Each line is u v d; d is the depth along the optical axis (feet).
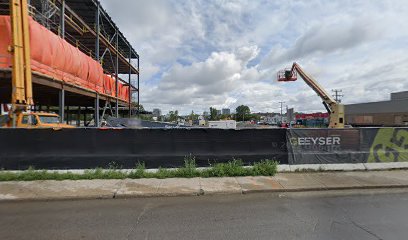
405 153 30.53
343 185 22.99
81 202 19.04
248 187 22.21
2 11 53.11
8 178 23.56
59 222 15.19
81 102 88.38
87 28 68.69
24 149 26.09
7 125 37.76
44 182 23.17
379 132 30.58
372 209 17.43
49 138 26.37
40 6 57.11
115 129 27.14
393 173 27.55
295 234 13.50
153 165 27.40
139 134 27.48
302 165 28.76
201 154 28.04
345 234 13.47
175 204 18.60
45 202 19.02
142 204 18.62
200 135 28.25
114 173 25.05
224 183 23.39
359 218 15.76
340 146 29.81
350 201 19.25
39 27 42.47
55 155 26.30
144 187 21.99
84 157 26.63
